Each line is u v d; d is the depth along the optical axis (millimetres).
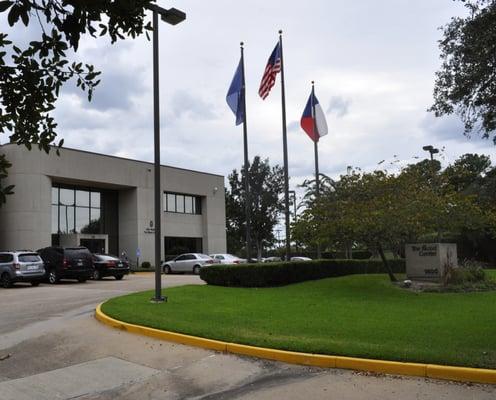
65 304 16453
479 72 7703
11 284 24234
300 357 8234
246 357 8750
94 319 12852
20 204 34469
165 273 37219
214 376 7797
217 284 20484
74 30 4055
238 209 66938
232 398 6754
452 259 19781
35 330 11727
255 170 67312
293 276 20719
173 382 7582
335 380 7328
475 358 7488
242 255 71938
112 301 15016
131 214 42531
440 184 23156
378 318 11664
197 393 7062
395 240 19328
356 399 6480
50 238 35781
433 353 7801
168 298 15688
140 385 7480
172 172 45500
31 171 34906
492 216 21078
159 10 14820
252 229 66188
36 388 7395
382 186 20141
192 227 47781
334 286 19203
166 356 9016
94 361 8859
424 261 19516
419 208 19000
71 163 37312
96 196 42000
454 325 10477
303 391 6887
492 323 10625
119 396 7016
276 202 67562
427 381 7137
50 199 36156
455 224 20469
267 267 19547
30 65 4852
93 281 28219
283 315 12297
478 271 19453
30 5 3762
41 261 25234
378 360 7723
